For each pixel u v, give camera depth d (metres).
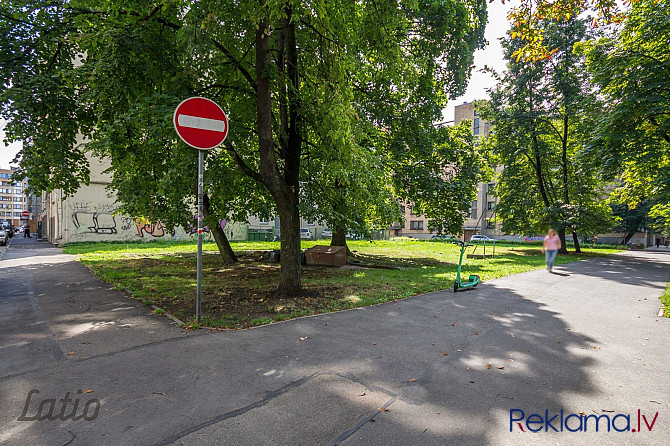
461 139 18.22
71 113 8.62
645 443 2.67
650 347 4.86
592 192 26.39
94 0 7.84
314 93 7.79
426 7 13.90
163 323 5.54
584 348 4.79
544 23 22.03
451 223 17.52
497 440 2.68
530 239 41.34
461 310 6.85
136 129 7.00
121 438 2.61
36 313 6.12
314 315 6.22
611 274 13.23
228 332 5.14
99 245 24.17
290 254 7.84
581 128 22.55
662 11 14.97
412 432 2.76
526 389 3.55
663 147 16.23
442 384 3.62
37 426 2.74
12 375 3.65
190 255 17.80
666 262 19.62
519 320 6.20
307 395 3.32
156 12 7.91
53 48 8.60
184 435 2.66
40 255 17.48
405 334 5.26
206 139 5.51
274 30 7.55
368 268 13.83
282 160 7.88
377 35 8.38
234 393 3.33
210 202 12.20
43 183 8.62
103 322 5.57
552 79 23.80
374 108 14.67
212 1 6.08
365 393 3.39
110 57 7.19
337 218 9.85
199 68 6.79
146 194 9.16
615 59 16.08
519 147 24.92
